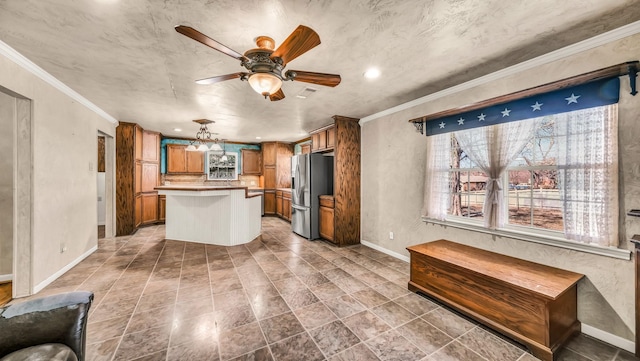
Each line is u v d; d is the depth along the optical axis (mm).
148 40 1880
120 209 4875
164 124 4980
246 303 2346
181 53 2076
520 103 2195
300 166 5012
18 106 2361
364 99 3289
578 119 1890
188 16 1584
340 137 4230
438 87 2852
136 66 2318
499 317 1905
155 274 3004
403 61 2219
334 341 1813
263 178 7441
